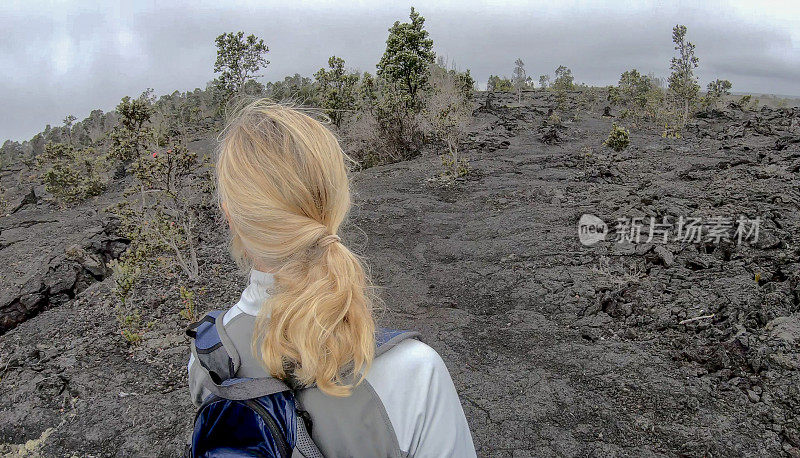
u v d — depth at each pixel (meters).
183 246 6.79
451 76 22.55
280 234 0.77
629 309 4.96
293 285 0.78
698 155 12.08
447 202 9.25
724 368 3.99
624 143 13.64
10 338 5.03
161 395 4.05
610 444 3.38
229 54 19.53
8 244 9.70
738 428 3.41
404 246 7.20
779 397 3.63
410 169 12.13
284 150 0.77
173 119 30.66
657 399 3.74
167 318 5.18
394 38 17.17
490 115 23.02
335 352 0.76
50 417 3.90
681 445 3.32
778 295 4.88
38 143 33.91
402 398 0.81
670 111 20.84
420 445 0.83
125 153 7.55
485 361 4.39
